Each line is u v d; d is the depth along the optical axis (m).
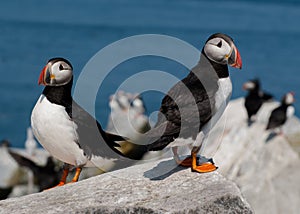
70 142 8.40
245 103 19.72
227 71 8.03
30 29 92.19
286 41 87.75
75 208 7.27
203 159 8.68
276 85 50.81
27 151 20.92
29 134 21.19
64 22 108.38
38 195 7.80
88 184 8.07
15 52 64.31
